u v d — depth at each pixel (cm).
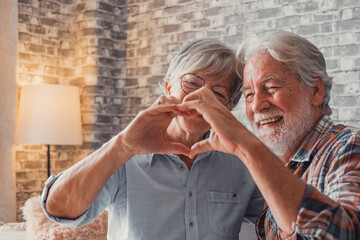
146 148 130
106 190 146
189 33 426
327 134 134
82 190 130
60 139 402
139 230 150
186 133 156
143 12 455
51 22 459
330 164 124
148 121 125
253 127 146
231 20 402
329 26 354
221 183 159
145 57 452
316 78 142
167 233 150
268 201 104
